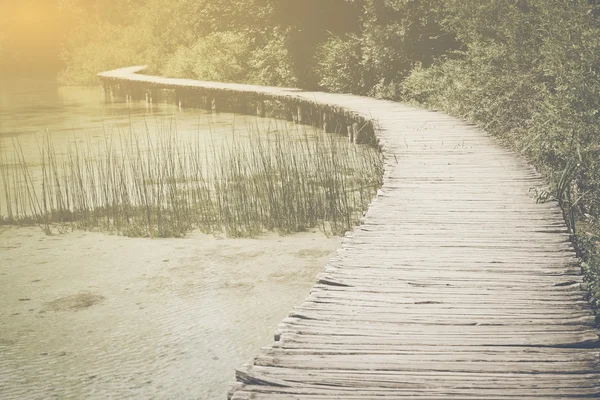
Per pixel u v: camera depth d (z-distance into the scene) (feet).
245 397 10.57
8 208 31.65
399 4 57.47
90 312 21.03
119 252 26.50
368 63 60.75
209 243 27.20
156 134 55.21
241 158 42.01
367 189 33.32
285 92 62.39
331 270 16.40
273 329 19.33
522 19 40.11
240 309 20.80
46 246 27.53
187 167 40.22
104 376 17.02
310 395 10.60
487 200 22.56
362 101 53.01
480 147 31.40
